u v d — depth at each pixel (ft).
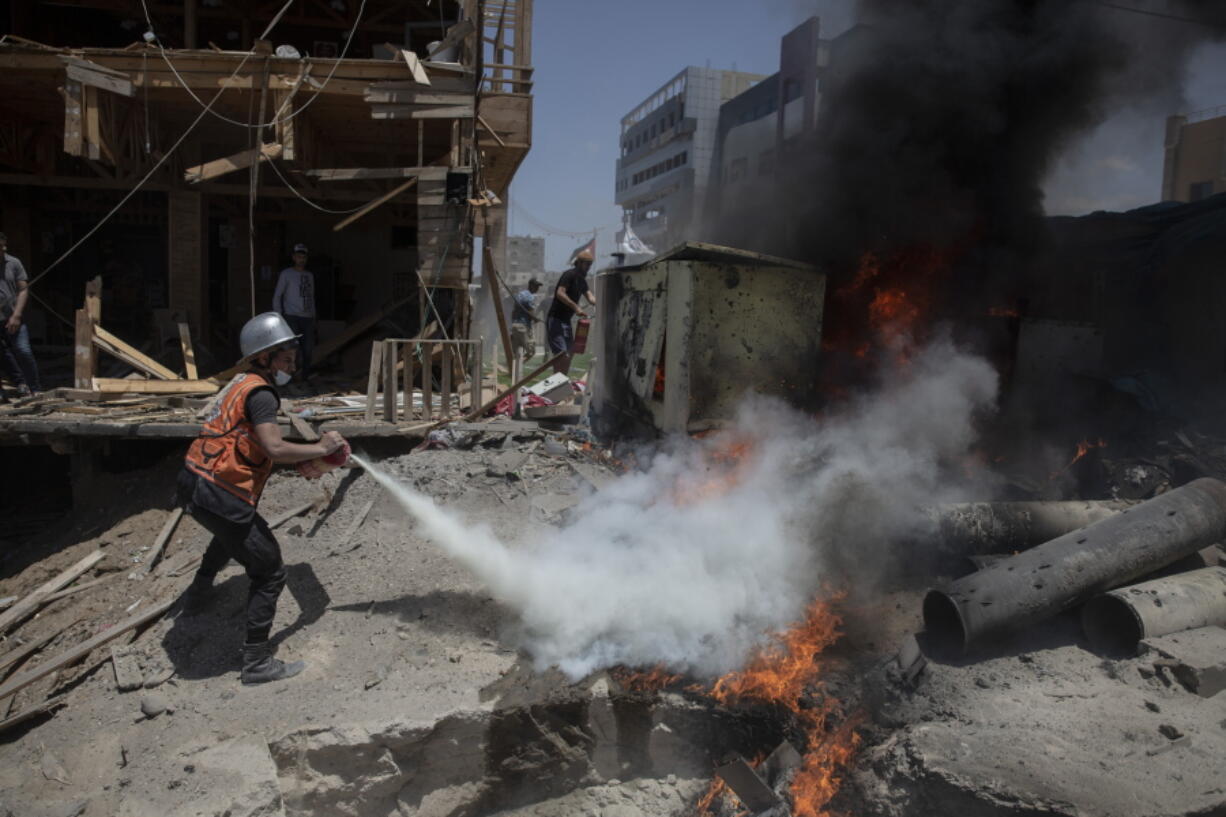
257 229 42.57
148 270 45.24
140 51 27.17
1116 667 13.16
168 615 15.83
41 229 42.65
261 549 12.82
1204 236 28.02
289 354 13.42
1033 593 13.82
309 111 31.55
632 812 12.89
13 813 10.60
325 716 11.99
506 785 12.89
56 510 25.89
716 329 21.35
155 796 10.39
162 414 23.02
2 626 16.87
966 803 10.19
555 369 29.50
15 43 26.76
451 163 29.53
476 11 28.94
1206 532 15.14
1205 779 10.26
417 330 38.42
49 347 38.09
